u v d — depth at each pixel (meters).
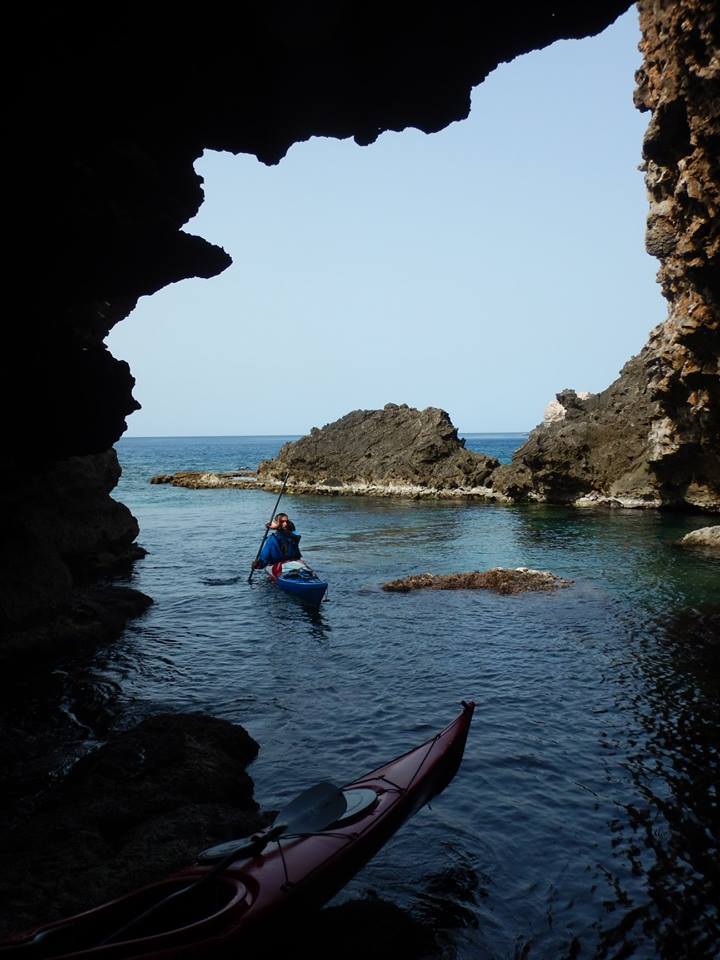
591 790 6.16
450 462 40.66
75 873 4.53
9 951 3.38
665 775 6.43
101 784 5.79
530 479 34.59
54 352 9.92
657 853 5.23
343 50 8.84
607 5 9.09
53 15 6.51
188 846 4.89
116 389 11.18
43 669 9.57
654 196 22.06
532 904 4.66
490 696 8.48
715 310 19.77
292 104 9.48
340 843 4.36
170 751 6.24
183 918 3.87
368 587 15.06
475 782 6.32
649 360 25.45
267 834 4.23
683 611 12.45
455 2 8.55
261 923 3.67
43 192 7.83
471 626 11.77
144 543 22.73
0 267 8.16
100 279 9.53
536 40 9.45
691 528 23.30
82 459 17.42
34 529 12.20
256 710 8.07
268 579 16.08
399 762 5.32
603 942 4.31
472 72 9.70
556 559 18.17
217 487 49.88
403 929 4.39
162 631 11.66
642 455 30.81
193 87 8.57
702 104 15.85
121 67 7.62
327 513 31.59
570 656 10.02
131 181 8.71
